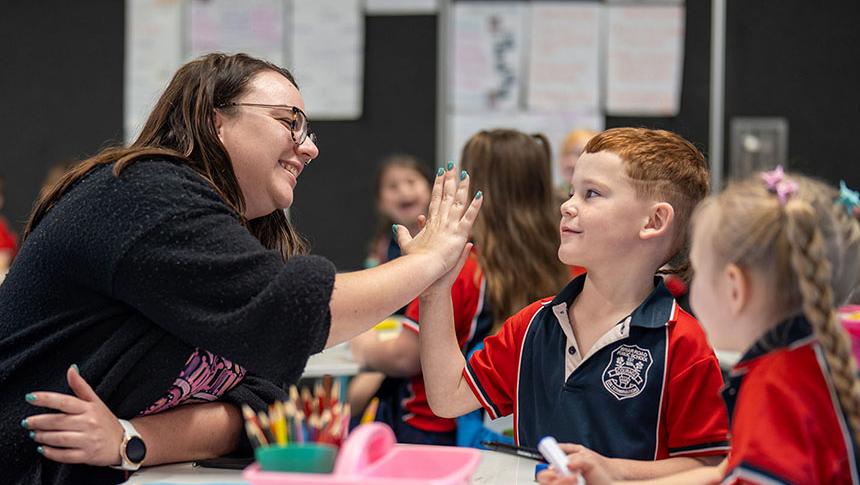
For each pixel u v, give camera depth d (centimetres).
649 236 125
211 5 443
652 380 121
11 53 446
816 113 420
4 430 127
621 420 122
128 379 131
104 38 446
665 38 425
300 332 121
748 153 421
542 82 430
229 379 142
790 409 94
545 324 133
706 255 104
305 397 103
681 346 121
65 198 133
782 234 98
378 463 90
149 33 444
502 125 432
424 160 436
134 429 128
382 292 129
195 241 125
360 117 438
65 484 127
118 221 125
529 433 131
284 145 145
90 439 122
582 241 127
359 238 438
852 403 92
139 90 445
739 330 103
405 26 435
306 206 440
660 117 426
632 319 124
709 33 423
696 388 119
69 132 446
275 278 123
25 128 447
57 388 130
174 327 125
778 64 421
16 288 133
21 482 127
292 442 94
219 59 149
